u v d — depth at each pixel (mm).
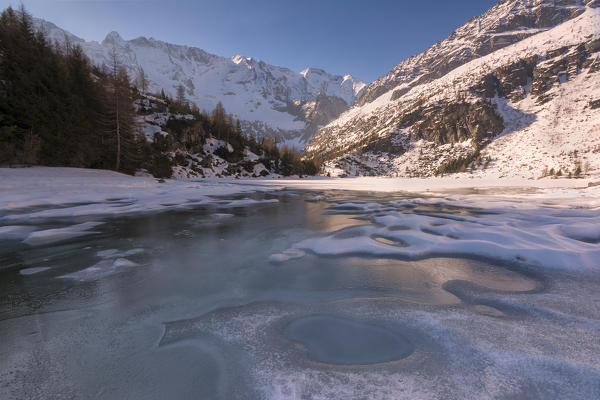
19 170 20266
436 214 11062
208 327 2869
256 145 94438
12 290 3850
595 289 3801
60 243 6551
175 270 4707
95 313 3191
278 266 4914
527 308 3266
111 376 2123
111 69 48031
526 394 1864
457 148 165625
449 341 2559
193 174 55219
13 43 32375
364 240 6418
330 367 2213
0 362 2312
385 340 2604
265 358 2340
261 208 13742
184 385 2008
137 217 10453
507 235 6266
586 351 2361
